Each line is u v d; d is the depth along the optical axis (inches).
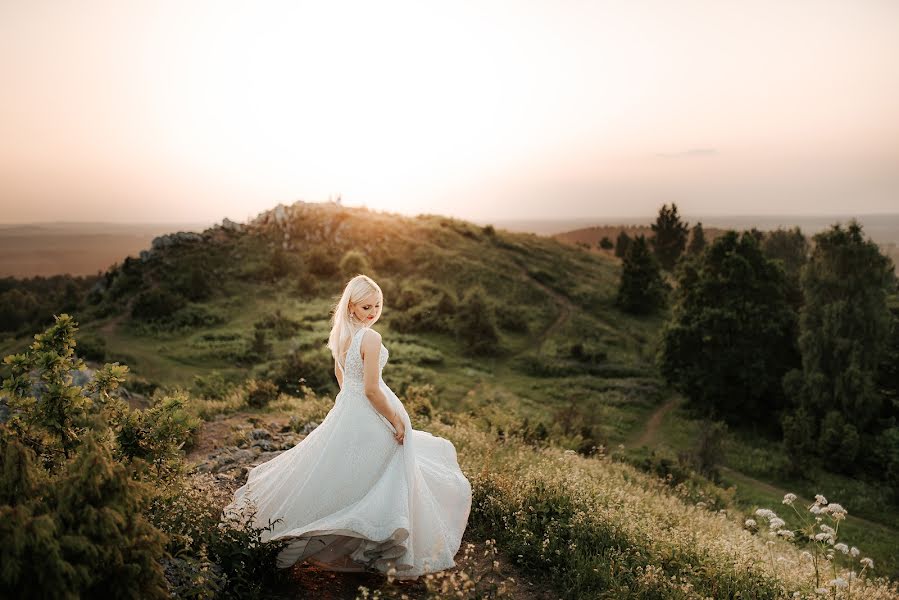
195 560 131.6
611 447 1029.8
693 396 1483.8
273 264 2319.1
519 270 2689.5
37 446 143.8
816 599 165.3
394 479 155.6
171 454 173.5
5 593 94.9
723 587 171.3
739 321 1437.0
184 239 2613.2
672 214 4375.0
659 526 222.2
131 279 2172.7
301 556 150.0
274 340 1581.0
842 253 1275.8
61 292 3363.7
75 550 100.0
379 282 2190.0
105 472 111.1
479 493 214.2
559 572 168.9
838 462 1141.7
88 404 152.4
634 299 2361.0
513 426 510.9
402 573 148.3
